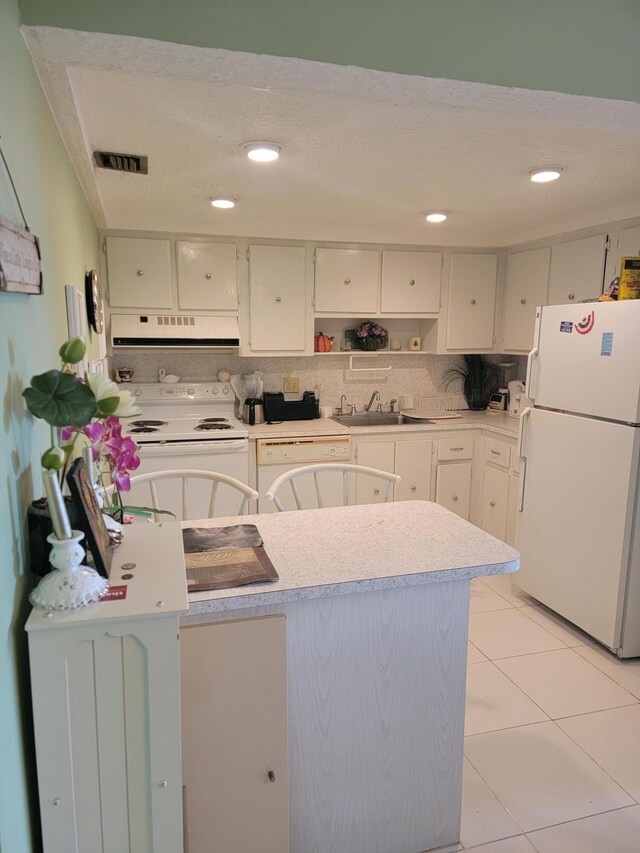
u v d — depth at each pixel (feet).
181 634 4.14
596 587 8.79
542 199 9.44
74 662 3.21
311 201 9.59
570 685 8.04
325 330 13.94
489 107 4.81
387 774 5.11
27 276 3.26
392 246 12.82
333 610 4.70
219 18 3.79
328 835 5.04
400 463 12.90
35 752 3.43
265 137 6.43
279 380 13.88
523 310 12.96
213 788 4.39
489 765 6.53
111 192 8.99
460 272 13.35
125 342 11.39
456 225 11.66
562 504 9.40
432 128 6.15
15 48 3.41
